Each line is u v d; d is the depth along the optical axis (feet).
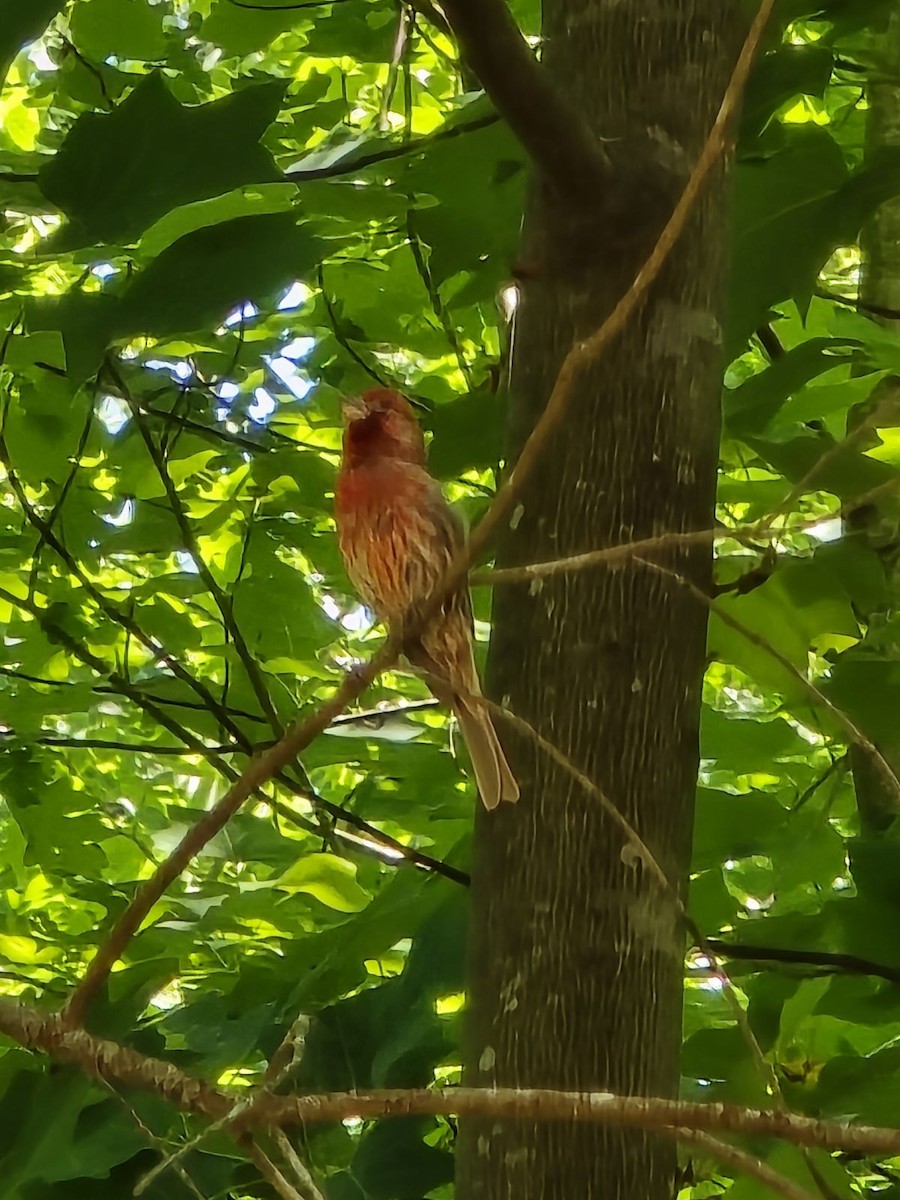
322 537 18.12
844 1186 11.98
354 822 14.88
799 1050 13.84
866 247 18.06
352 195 14.08
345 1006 13.25
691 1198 15.38
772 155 12.60
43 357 16.19
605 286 10.53
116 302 11.26
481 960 9.96
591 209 10.44
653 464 10.27
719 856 14.16
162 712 17.43
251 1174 12.66
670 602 10.16
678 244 10.57
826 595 13.92
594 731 9.94
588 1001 9.55
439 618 13.05
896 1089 12.35
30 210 14.05
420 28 18.81
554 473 10.32
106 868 19.04
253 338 18.95
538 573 7.60
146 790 21.71
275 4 16.57
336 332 17.40
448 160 13.76
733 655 14.23
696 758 10.36
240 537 19.36
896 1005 13.12
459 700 12.92
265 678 17.85
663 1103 6.56
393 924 13.88
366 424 14.33
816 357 13.88
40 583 17.95
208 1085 8.04
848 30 14.12
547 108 9.77
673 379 10.43
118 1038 13.47
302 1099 7.14
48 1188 11.98
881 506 15.10
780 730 15.48
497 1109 6.79
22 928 18.13
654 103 10.84
